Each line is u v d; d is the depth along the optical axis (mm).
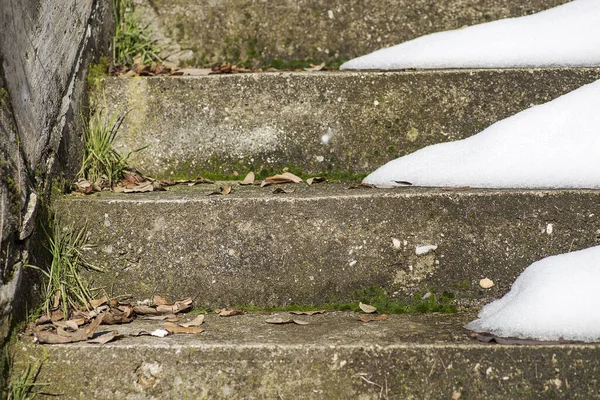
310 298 2398
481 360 1960
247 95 2838
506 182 2527
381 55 3172
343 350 1979
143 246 2406
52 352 2004
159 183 2719
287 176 2764
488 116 2820
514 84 2818
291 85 2834
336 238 2398
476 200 2379
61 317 2223
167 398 1984
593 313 2021
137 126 2844
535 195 2369
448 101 2822
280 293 2404
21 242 2139
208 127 2840
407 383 1968
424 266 2385
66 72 2623
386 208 2396
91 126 2764
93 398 1986
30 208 2186
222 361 1981
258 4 3303
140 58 3250
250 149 2838
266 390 1979
